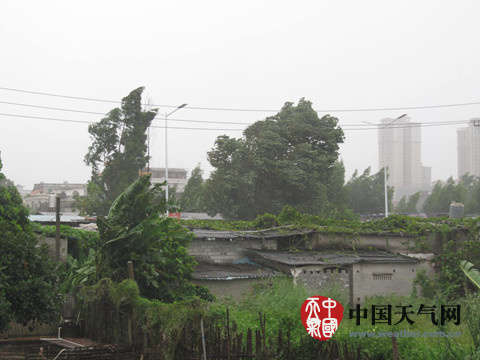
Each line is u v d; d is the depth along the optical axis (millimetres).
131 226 15812
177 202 17000
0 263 12031
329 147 38719
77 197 41562
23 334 14812
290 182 35656
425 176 197125
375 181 70250
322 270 20938
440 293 21547
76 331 15203
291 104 40062
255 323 12133
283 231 23203
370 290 21625
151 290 16531
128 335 12352
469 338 11828
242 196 36312
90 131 38719
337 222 24797
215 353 10203
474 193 66750
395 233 24500
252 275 19719
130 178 38500
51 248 18562
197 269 20484
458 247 24453
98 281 14852
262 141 36500
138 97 38875
